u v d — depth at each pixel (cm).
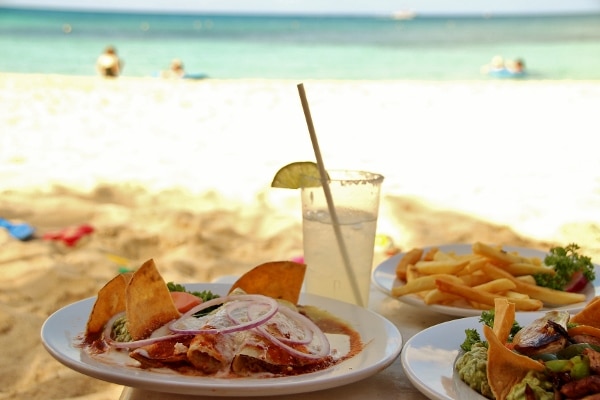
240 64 1914
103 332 122
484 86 1145
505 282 149
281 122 816
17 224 434
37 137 710
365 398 112
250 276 135
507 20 4300
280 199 507
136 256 408
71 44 2366
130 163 612
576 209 469
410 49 2431
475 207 480
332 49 2398
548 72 1803
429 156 648
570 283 159
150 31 3072
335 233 147
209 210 482
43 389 262
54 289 348
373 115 863
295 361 111
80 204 479
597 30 3406
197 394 102
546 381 97
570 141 709
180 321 117
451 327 128
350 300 151
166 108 898
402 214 465
